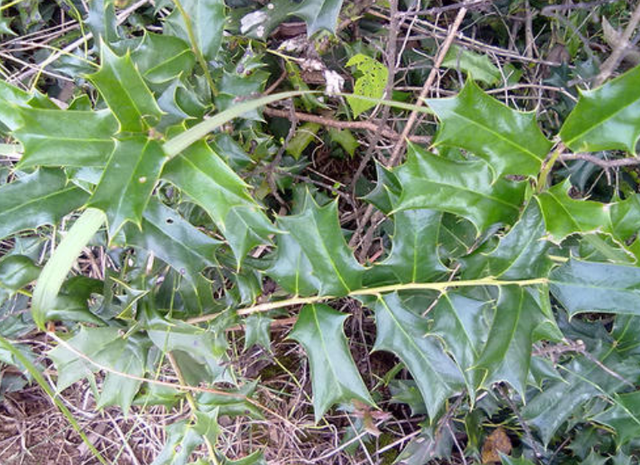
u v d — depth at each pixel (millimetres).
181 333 297
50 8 434
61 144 220
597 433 395
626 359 351
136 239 265
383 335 275
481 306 258
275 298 338
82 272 415
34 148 217
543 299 250
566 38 425
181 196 293
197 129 226
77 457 453
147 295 295
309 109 415
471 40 418
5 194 254
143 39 291
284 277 281
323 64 395
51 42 424
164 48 293
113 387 304
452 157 281
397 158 386
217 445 447
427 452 414
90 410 446
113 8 314
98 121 224
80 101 263
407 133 376
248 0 399
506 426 433
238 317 311
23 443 443
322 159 471
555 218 231
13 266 275
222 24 305
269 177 387
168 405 328
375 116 418
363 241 391
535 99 433
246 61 349
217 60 344
